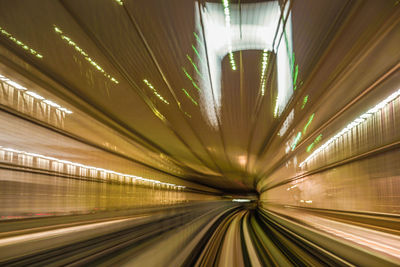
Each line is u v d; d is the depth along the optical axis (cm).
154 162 2995
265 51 1245
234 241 1002
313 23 938
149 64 1334
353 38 862
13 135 1024
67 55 1193
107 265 519
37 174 1139
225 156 3750
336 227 941
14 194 973
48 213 1170
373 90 862
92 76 1385
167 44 1202
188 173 4762
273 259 687
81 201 1498
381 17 725
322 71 1103
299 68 1193
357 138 1002
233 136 2709
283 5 945
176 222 1001
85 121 1595
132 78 1468
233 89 1634
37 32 1035
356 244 625
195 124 2283
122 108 1839
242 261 675
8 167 970
